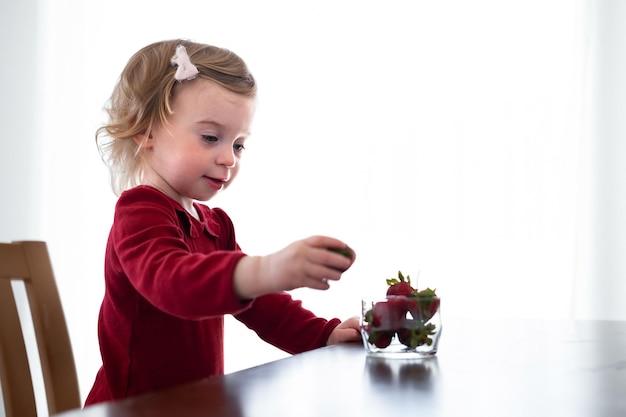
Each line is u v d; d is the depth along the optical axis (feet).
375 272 8.31
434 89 8.28
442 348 3.10
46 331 3.48
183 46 4.16
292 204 8.59
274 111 8.68
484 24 8.19
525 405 1.99
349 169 8.46
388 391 2.16
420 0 8.36
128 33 9.20
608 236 7.89
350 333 3.72
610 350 3.05
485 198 8.11
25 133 9.25
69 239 9.16
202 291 2.79
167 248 3.18
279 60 8.72
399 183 8.32
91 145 9.20
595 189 7.94
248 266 2.76
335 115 8.54
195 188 4.10
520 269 8.02
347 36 8.55
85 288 9.09
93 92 9.24
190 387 2.20
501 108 8.11
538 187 8.00
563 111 7.98
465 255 8.14
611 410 1.94
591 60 7.97
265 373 2.47
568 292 7.91
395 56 8.40
